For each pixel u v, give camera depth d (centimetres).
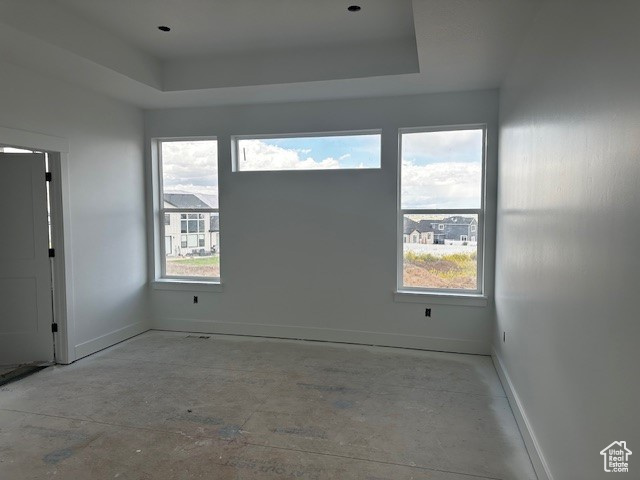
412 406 300
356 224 441
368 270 440
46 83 360
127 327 465
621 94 126
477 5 234
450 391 325
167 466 229
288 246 461
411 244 438
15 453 241
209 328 489
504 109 358
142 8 304
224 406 299
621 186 125
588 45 155
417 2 232
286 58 384
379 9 307
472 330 415
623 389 122
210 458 236
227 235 477
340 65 372
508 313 318
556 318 190
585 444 152
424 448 247
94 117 413
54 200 378
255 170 470
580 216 161
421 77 364
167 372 364
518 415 270
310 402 306
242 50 382
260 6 303
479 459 236
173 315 499
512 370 299
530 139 250
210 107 469
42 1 288
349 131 440
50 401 307
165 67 409
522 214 269
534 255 235
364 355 409
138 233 482
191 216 497
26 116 342
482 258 418
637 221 114
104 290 430
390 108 425
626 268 121
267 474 222
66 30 306
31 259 379
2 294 379
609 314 133
